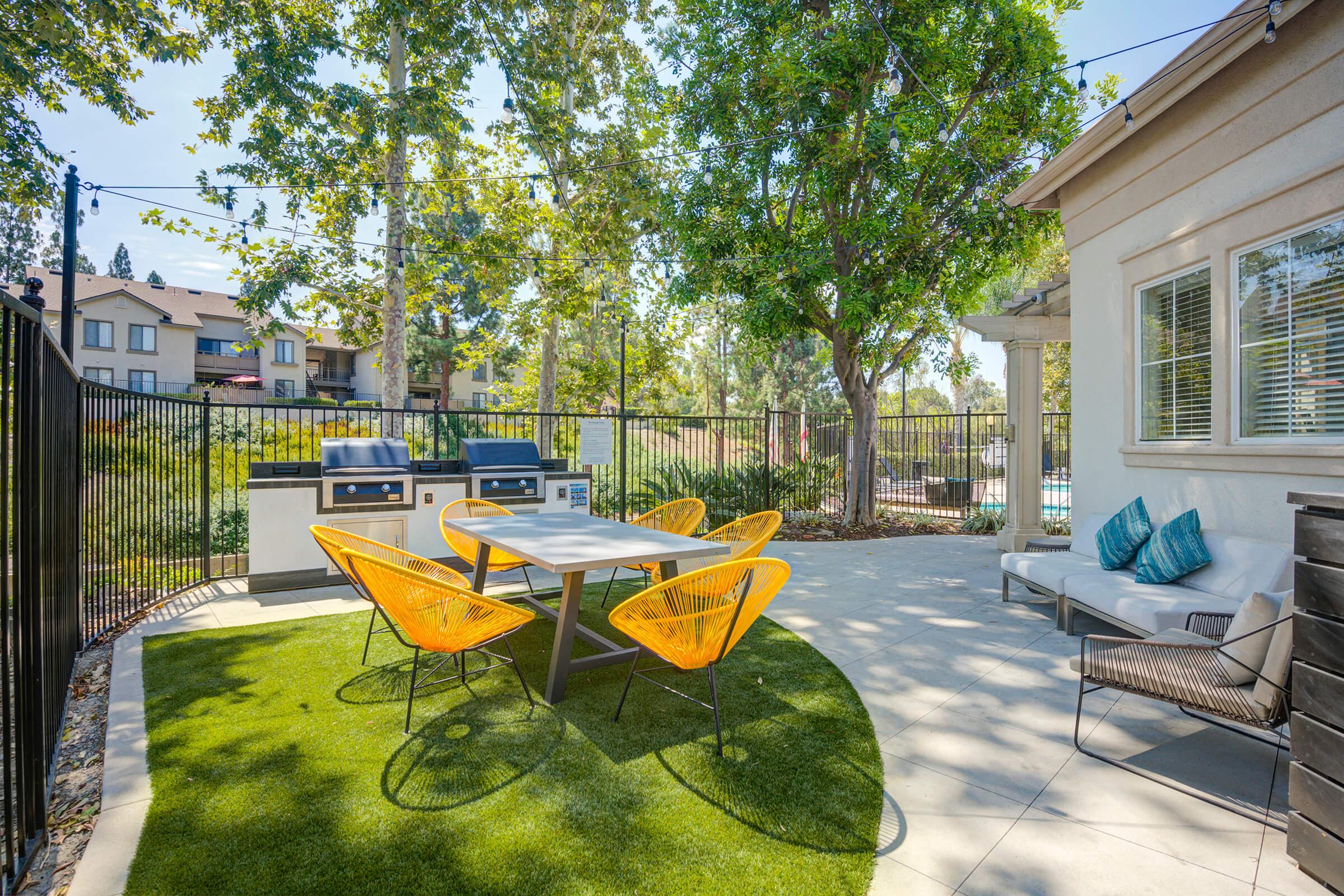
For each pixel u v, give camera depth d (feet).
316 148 26.94
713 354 82.33
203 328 90.68
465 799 7.08
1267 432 12.45
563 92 33.65
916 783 7.66
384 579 8.37
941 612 15.61
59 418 9.19
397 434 30.04
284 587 16.93
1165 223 14.88
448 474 19.20
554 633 13.65
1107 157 16.76
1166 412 15.19
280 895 5.52
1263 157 12.26
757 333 26.94
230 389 86.53
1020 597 17.01
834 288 29.14
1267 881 5.93
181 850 6.12
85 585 13.03
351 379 106.83
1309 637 6.07
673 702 9.95
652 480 30.17
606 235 34.14
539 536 11.87
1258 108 12.29
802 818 6.81
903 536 28.99
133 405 15.28
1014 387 23.80
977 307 29.09
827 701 9.98
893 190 27.17
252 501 16.60
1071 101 25.18
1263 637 7.34
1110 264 16.90
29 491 6.43
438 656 11.84
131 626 13.75
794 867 5.99
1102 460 17.30
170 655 11.81
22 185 22.53
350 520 17.63
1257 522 12.45
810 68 24.76
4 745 5.38
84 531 13.33
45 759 7.18
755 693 10.35
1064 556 16.17
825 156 25.34
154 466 18.56
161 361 83.41
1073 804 7.23
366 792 7.20
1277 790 7.54
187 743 8.36
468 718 9.26
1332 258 11.09
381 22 28.07
